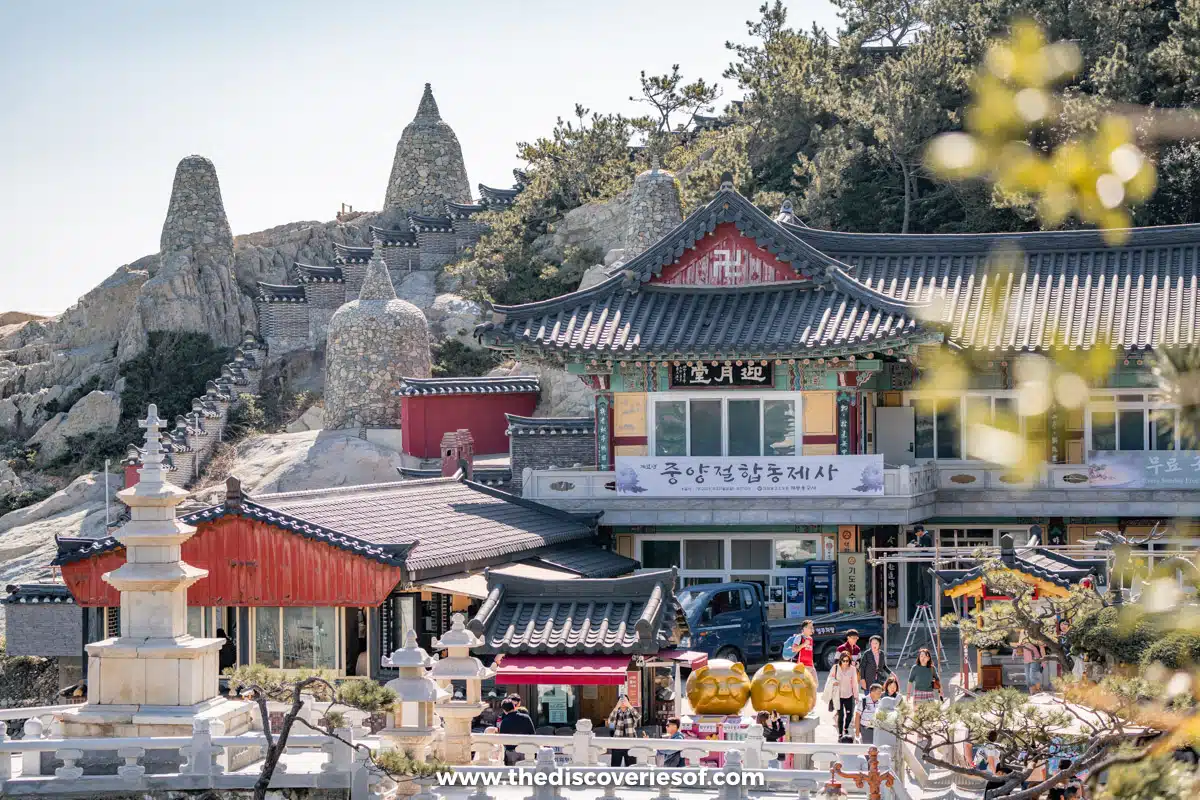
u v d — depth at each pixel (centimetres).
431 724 2425
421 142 10850
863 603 4412
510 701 2731
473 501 4325
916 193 6956
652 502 4453
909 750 2409
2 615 5838
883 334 4191
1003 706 1650
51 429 9144
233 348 9694
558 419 5103
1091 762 1380
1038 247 4831
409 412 6462
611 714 2650
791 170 8125
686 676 3572
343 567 3394
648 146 8975
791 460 4353
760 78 8550
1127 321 4422
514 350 4525
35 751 2327
